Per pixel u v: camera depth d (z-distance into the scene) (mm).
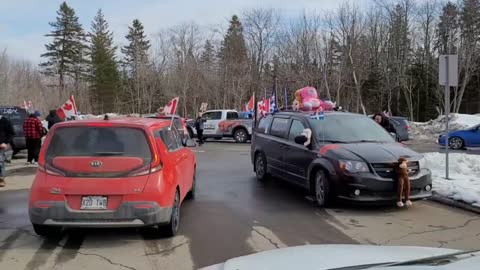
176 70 63031
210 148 21438
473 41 47312
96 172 5730
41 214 5645
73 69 75938
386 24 50156
